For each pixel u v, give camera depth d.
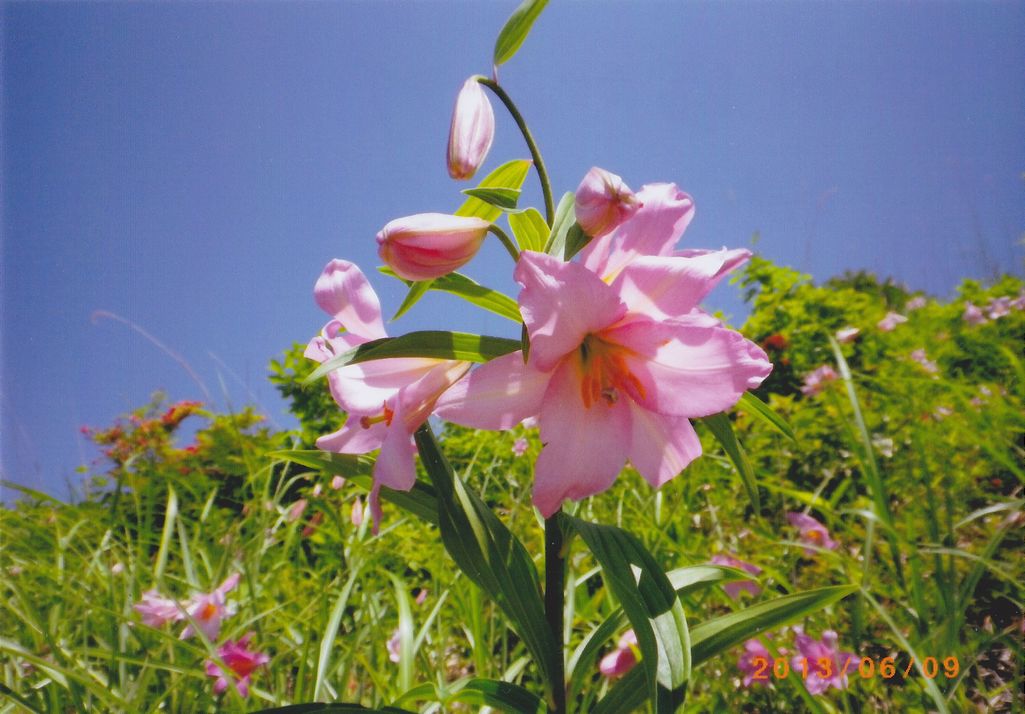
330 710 0.22
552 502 0.20
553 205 0.23
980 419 0.43
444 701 0.24
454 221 0.21
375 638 0.40
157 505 0.64
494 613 0.40
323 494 0.57
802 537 0.45
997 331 0.73
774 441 0.62
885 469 0.52
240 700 0.31
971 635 0.36
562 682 0.23
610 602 0.36
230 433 0.74
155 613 0.36
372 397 0.23
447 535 0.23
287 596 0.49
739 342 0.21
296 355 0.92
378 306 0.23
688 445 0.22
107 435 0.78
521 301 0.19
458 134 0.21
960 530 0.44
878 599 0.43
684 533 0.48
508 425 0.20
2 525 0.48
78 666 0.31
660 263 0.20
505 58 0.23
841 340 0.77
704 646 0.23
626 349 0.21
